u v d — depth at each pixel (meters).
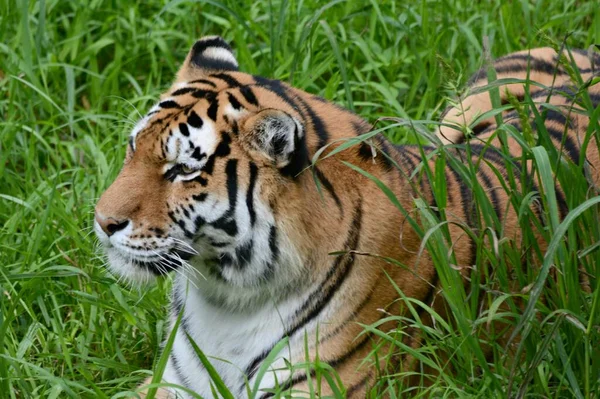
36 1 13.38
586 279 8.84
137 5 13.48
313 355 8.15
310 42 12.09
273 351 7.54
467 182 7.88
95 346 9.72
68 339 9.50
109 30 13.46
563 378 7.77
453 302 7.76
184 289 8.83
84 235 10.32
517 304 8.62
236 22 13.06
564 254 7.72
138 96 12.54
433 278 8.41
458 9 13.52
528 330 7.37
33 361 9.41
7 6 12.99
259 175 7.91
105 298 9.94
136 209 8.02
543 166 7.42
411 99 12.57
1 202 10.91
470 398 7.88
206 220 8.05
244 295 8.32
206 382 8.73
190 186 8.00
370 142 7.87
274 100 8.30
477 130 10.51
